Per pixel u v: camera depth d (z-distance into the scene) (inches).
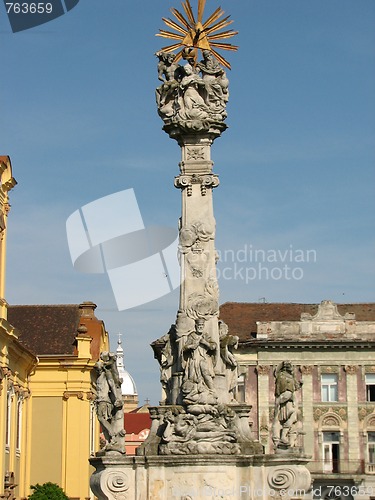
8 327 1921.8
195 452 1029.2
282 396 1061.8
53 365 2394.2
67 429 2375.7
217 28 1154.0
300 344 2468.0
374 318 2588.6
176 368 1093.8
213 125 1131.3
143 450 1050.1
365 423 2449.6
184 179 1124.5
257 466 1030.4
